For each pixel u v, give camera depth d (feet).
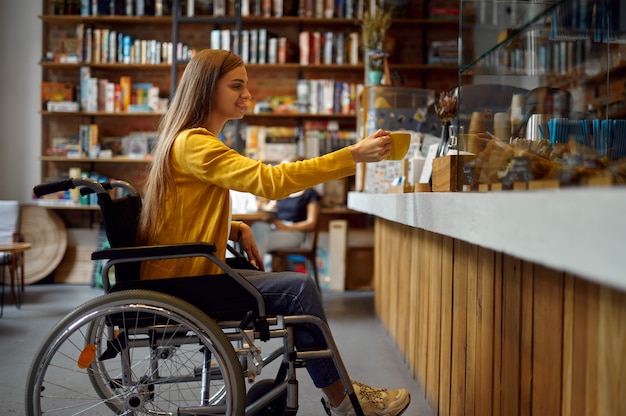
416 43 22.76
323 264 21.71
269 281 6.07
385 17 16.17
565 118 4.87
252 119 22.76
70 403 8.93
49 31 23.20
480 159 5.22
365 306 17.95
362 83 22.94
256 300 5.90
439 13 22.06
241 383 5.63
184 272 6.22
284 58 22.02
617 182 3.27
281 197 5.93
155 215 6.18
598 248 2.67
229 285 5.90
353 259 21.54
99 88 22.41
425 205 6.44
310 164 5.99
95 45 22.31
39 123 23.11
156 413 5.92
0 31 23.07
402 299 11.85
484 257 6.56
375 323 15.38
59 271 22.38
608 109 4.63
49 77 23.22
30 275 21.77
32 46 23.11
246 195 17.76
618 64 4.62
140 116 23.11
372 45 16.11
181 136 6.15
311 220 18.85
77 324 5.64
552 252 3.14
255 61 22.02
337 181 22.52
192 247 5.70
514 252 3.68
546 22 5.15
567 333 4.59
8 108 23.11
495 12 6.28
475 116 5.48
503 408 5.96
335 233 21.15
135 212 6.66
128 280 6.03
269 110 21.99
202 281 5.90
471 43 6.26
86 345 6.03
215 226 6.19
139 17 22.00
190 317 5.62
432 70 22.53
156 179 6.19
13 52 23.09
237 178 5.90
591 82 4.79
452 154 6.58
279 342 13.12
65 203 22.20
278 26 22.88
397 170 10.68
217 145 6.04
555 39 5.12
